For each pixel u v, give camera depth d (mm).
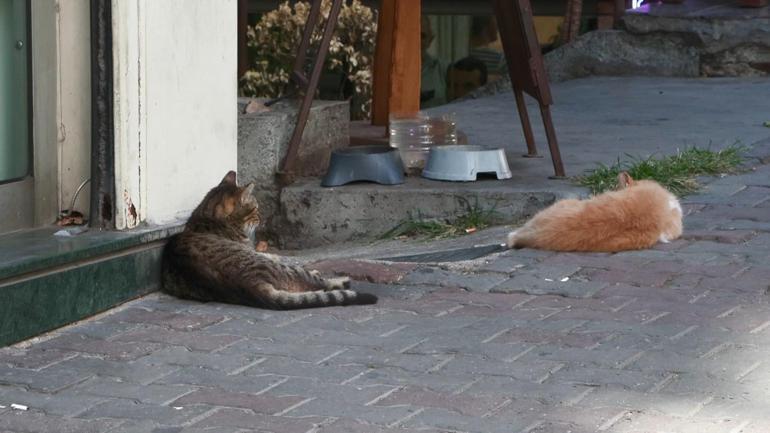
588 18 20312
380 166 10359
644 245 8266
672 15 18719
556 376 5922
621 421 5324
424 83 20438
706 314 6809
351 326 6863
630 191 8445
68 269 7020
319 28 15883
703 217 9055
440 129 11570
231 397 5773
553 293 7348
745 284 7348
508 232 9320
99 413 5621
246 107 11062
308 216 10250
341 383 5926
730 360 6051
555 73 19297
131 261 7551
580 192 9750
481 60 20281
